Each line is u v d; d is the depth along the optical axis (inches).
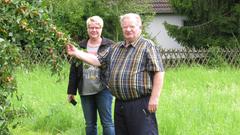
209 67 403.5
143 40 129.9
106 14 426.3
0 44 101.6
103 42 159.2
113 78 130.2
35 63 302.8
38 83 268.2
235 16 456.1
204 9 458.3
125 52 130.0
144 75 128.4
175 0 467.2
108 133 160.4
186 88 272.7
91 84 158.9
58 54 119.2
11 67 109.3
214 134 166.4
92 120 162.9
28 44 114.2
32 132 189.5
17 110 128.7
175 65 400.8
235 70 370.6
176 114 187.9
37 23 112.7
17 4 108.3
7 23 110.4
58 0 398.0
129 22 127.8
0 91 111.3
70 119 193.6
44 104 217.0
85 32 427.8
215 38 460.4
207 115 186.5
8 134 111.3
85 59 134.3
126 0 431.8
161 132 169.8
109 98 160.2
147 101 129.4
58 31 117.6
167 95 240.5
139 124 129.4
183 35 467.5
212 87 279.1
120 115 132.6
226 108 202.7
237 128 170.6
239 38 458.3
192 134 166.2
